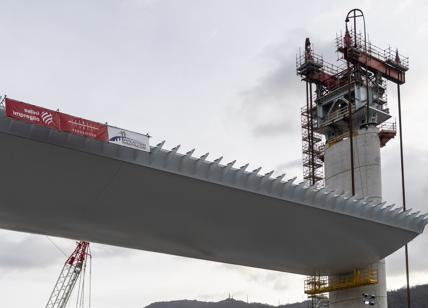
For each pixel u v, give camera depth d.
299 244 43.59
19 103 27.17
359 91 54.88
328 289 51.31
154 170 31.98
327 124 56.88
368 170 51.78
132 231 39.78
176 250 45.22
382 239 43.91
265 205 37.28
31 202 34.41
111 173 31.75
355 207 40.44
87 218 37.09
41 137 28.52
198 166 33.25
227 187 34.75
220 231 40.22
